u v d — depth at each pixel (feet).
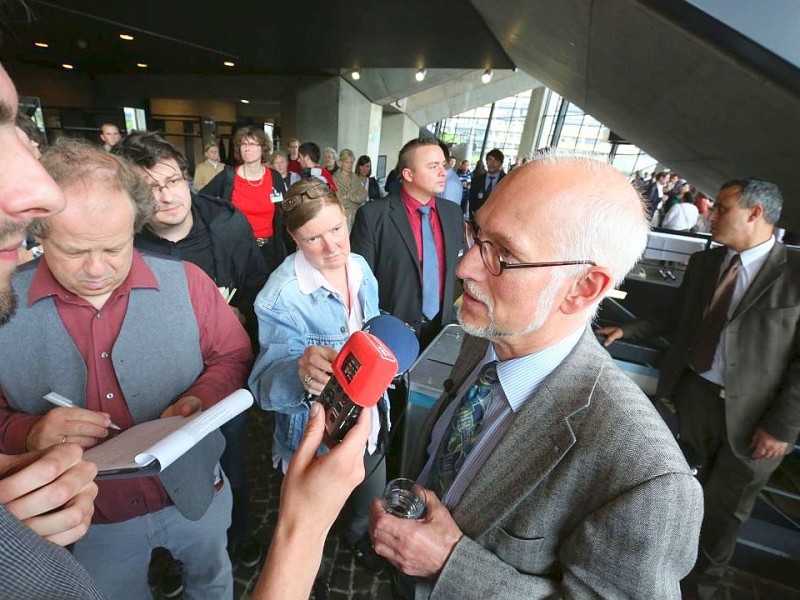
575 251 2.08
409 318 7.28
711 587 5.65
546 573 2.32
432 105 59.67
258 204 9.93
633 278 9.07
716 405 5.38
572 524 2.17
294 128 36.91
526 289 2.17
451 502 2.74
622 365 8.21
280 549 1.70
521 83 56.59
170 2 15.99
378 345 2.06
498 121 86.74
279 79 35.60
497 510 2.34
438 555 2.36
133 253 3.34
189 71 35.22
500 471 2.37
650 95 7.65
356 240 7.21
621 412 2.06
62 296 2.94
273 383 3.70
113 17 18.30
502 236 2.16
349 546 6.01
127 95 39.14
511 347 2.63
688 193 29.58
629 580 1.85
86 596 1.36
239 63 30.27
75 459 2.03
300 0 15.29
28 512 1.82
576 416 2.21
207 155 16.46
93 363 3.14
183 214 5.51
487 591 2.20
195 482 3.45
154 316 3.30
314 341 4.25
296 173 16.69
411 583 3.05
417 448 3.76
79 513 2.01
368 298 4.97
